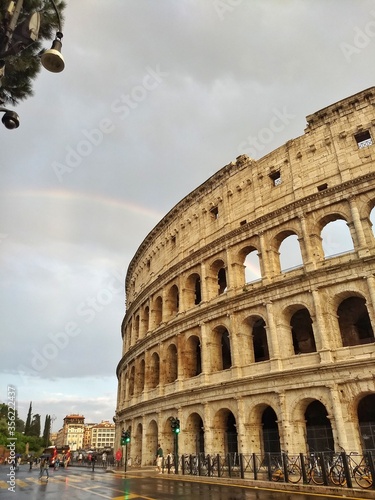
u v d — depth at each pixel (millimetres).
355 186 42938
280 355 42406
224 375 47375
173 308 64438
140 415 63188
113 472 53594
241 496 24969
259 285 47531
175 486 32031
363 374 35812
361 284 39125
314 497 23906
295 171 49562
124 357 79562
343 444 34781
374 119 45031
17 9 12320
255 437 42156
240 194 55750
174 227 68250
